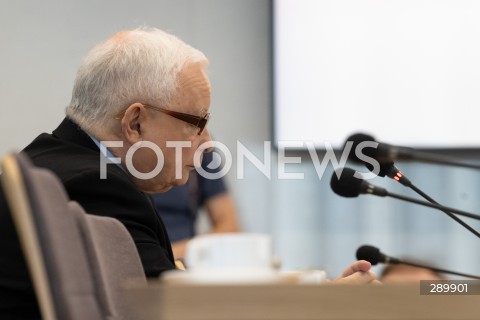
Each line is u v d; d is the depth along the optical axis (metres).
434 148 9.15
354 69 9.17
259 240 2.46
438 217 9.25
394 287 2.43
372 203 9.28
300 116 9.17
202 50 9.30
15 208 2.53
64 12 9.20
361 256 5.00
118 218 4.37
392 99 9.16
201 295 2.39
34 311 3.89
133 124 4.94
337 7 9.16
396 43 9.17
